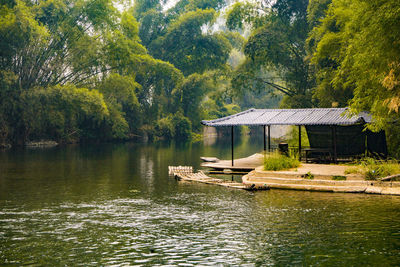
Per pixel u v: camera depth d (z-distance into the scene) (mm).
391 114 21125
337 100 35812
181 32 76062
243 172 27219
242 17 57688
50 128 58094
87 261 11133
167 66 69062
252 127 106688
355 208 16172
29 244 12555
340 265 10586
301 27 53281
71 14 58031
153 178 25703
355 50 20359
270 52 52375
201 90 76938
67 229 14109
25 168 30922
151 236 13211
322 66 37406
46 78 59719
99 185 23078
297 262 10844
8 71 52688
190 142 66062
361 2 18375
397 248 11688
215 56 77750
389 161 22688
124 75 69000
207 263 10898
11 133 53594
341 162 26500
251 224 14328
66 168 30922
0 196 19984
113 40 61469
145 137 71688
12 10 49812
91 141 65062
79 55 60219
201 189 21375
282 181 21297
